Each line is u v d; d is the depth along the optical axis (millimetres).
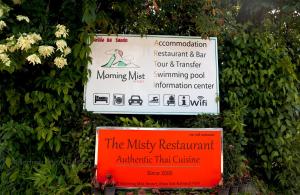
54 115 4824
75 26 5145
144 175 4605
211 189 4668
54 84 4859
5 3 4766
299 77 6098
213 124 5094
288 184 5430
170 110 5227
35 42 4527
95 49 5211
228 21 5719
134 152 4609
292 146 5473
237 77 5441
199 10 5387
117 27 5445
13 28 4766
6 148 4582
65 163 4820
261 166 5562
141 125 4883
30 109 4988
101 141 4574
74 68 5035
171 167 4648
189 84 5309
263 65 5539
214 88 5344
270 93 5406
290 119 5531
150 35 5352
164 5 5520
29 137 4812
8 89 4930
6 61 4305
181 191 4629
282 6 5930
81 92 5141
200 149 4707
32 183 4590
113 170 4559
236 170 4879
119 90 5184
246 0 6047
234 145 5023
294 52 6137
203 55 5395
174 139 4680
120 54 5254
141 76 5250
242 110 5250
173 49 5352
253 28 5816
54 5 5188
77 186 4426
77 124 4969
